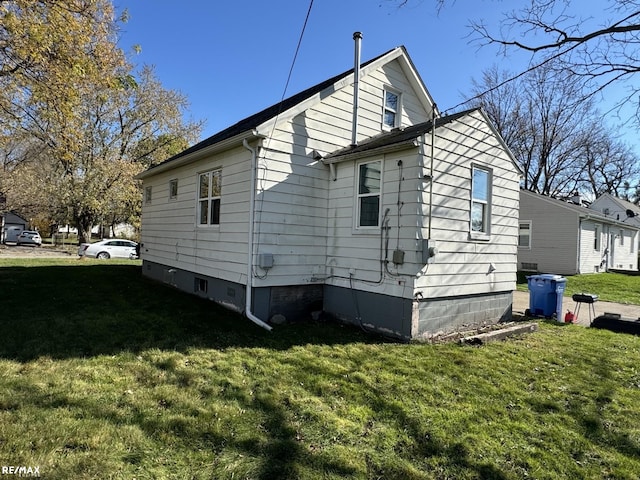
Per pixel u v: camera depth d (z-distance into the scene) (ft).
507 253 24.81
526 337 20.57
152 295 27.40
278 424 10.14
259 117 31.78
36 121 34.22
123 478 7.66
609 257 69.92
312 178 23.50
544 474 8.57
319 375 13.78
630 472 8.74
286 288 22.63
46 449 8.33
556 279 25.86
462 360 15.90
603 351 18.17
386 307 19.97
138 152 84.33
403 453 9.18
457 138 20.70
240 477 7.95
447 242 20.21
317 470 8.32
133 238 124.06
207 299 26.55
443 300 20.40
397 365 15.07
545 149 85.10
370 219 21.35
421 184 18.60
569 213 56.95
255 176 21.24
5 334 16.31
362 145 23.41
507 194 24.67
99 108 72.54
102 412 10.12
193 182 29.09
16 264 46.80
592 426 10.80
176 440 9.14
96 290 28.30
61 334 16.76
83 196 73.82
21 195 87.30
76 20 27.43
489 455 9.20
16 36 24.80
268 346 17.17
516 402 12.17
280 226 22.16
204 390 12.03
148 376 12.84
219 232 25.14
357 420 10.64
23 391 10.99
